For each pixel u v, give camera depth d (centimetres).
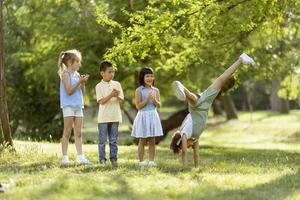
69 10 2716
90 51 2703
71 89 1206
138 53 1719
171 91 3188
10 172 1090
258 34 2119
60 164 1202
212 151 2139
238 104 7831
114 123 1259
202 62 2234
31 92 3312
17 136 3344
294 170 1215
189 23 1819
